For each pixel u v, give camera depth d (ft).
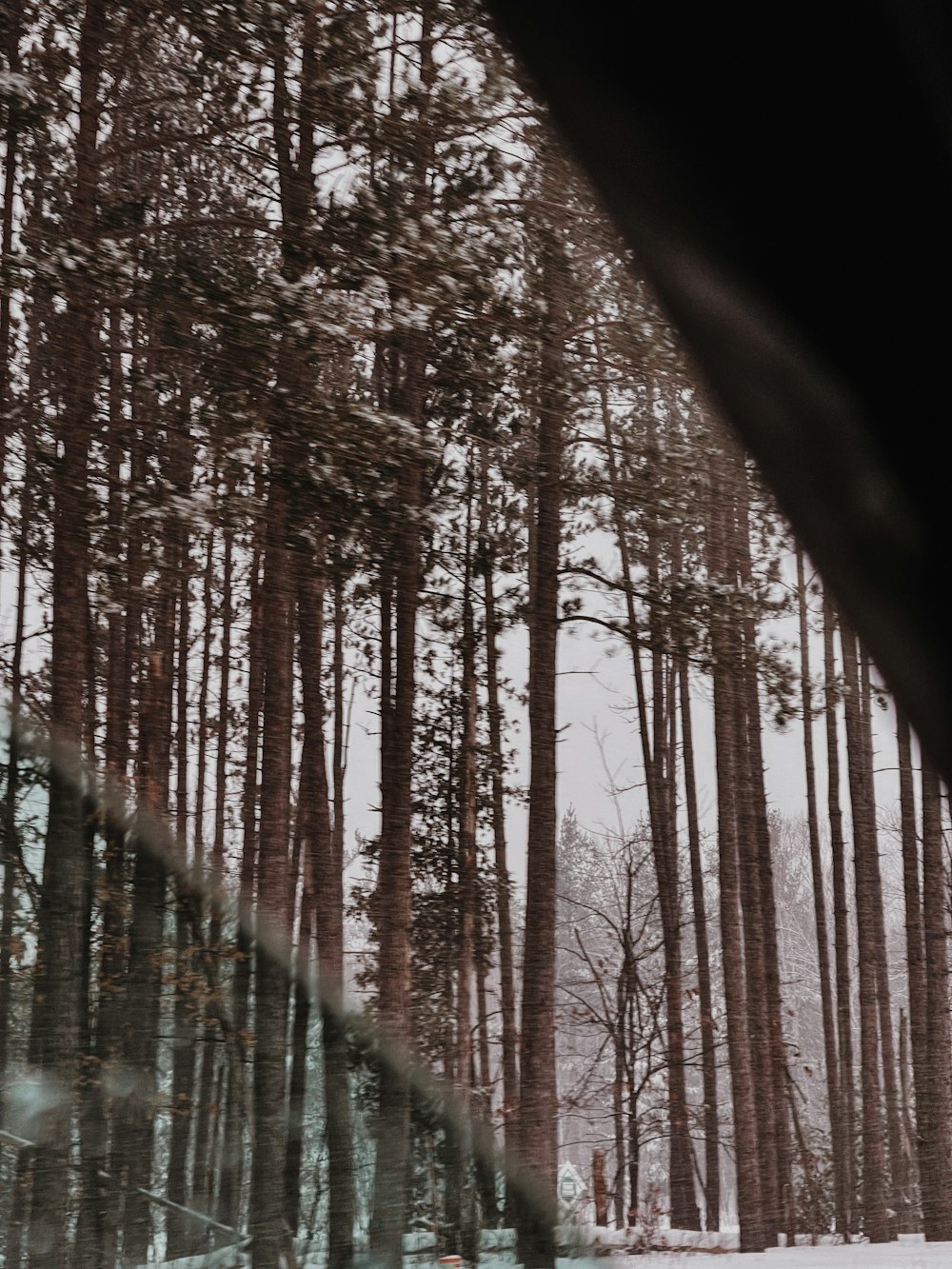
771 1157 55.77
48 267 33.60
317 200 38.68
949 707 3.45
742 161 3.33
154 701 49.06
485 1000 60.90
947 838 64.03
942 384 3.27
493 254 38.96
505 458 47.39
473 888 56.08
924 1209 58.13
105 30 39.01
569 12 3.37
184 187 43.91
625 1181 63.16
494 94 36.88
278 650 43.57
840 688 46.14
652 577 46.39
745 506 43.88
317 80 37.73
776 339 3.39
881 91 3.19
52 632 36.35
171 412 40.75
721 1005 84.28
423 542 44.04
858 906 63.87
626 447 44.21
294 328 35.14
